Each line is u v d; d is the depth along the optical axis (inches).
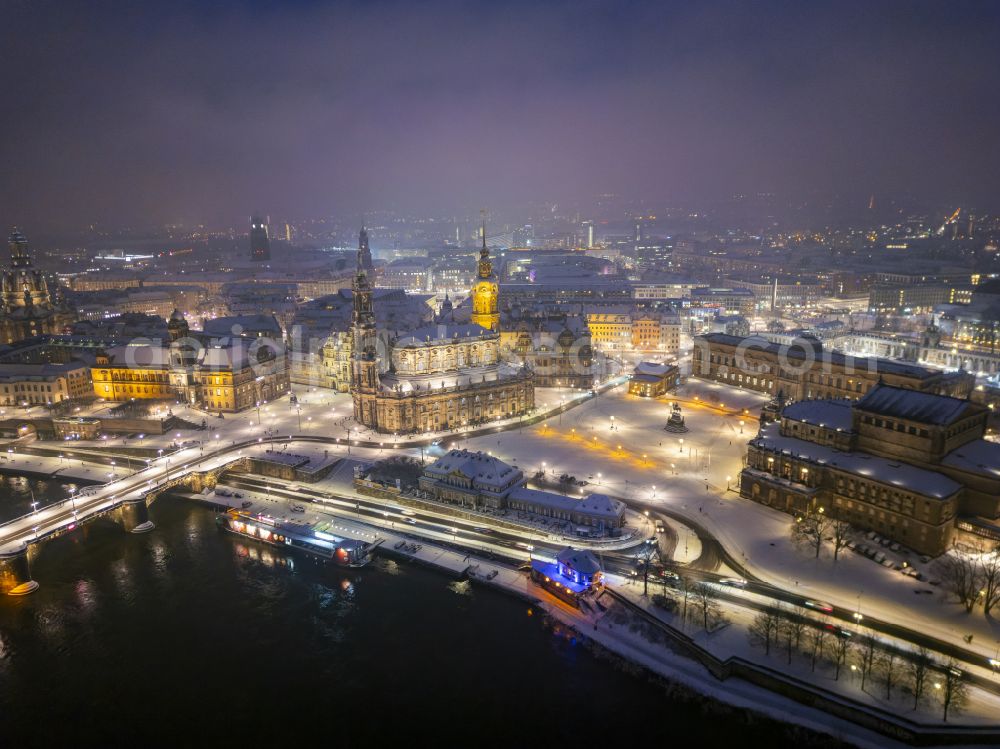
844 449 6250.0
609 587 5118.1
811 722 3811.5
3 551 5383.9
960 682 3745.1
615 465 7480.3
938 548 5270.7
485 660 4512.8
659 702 4089.6
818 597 4849.9
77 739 3937.0
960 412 5639.8
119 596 5349.4
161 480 6958.7
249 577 5600.4
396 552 5851.4
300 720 4060.0
